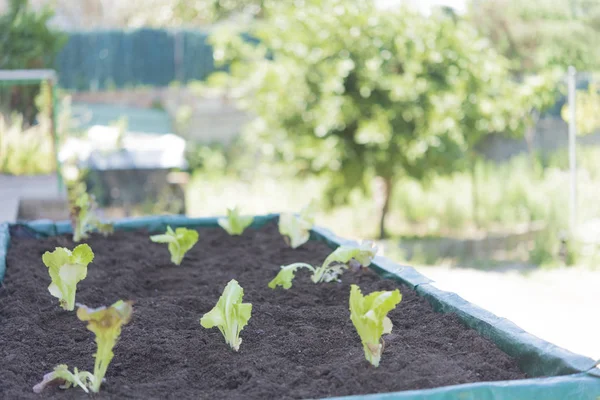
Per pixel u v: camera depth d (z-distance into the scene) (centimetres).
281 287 233
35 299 221
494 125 639
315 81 645
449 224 682
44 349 189
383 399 154
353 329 197
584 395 158
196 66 1252
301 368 175
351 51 623
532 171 696
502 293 400
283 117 655
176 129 1114
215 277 248
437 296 207
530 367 173
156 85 1255
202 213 732
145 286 244
